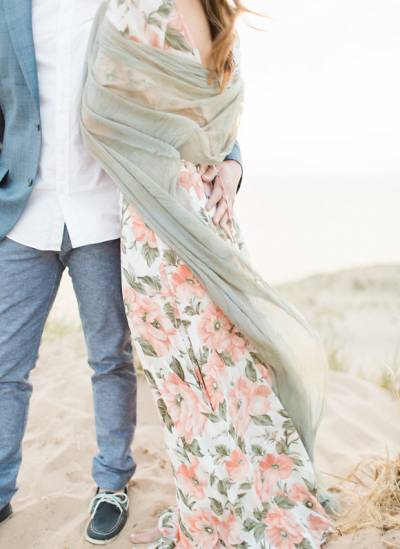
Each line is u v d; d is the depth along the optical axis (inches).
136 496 92.9
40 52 73.3
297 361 77.7
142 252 72.2
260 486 76.8
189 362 72.9
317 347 80.3
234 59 74.2
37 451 107.1
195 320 72.2
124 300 75.1
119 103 69.7
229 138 76.5
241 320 72.6
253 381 76.8
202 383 73.2
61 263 82.6
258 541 74.6
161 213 70.3
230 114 74.3
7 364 80.3
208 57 70.9
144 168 70.7
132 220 72.5
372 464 98.0
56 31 72.9
